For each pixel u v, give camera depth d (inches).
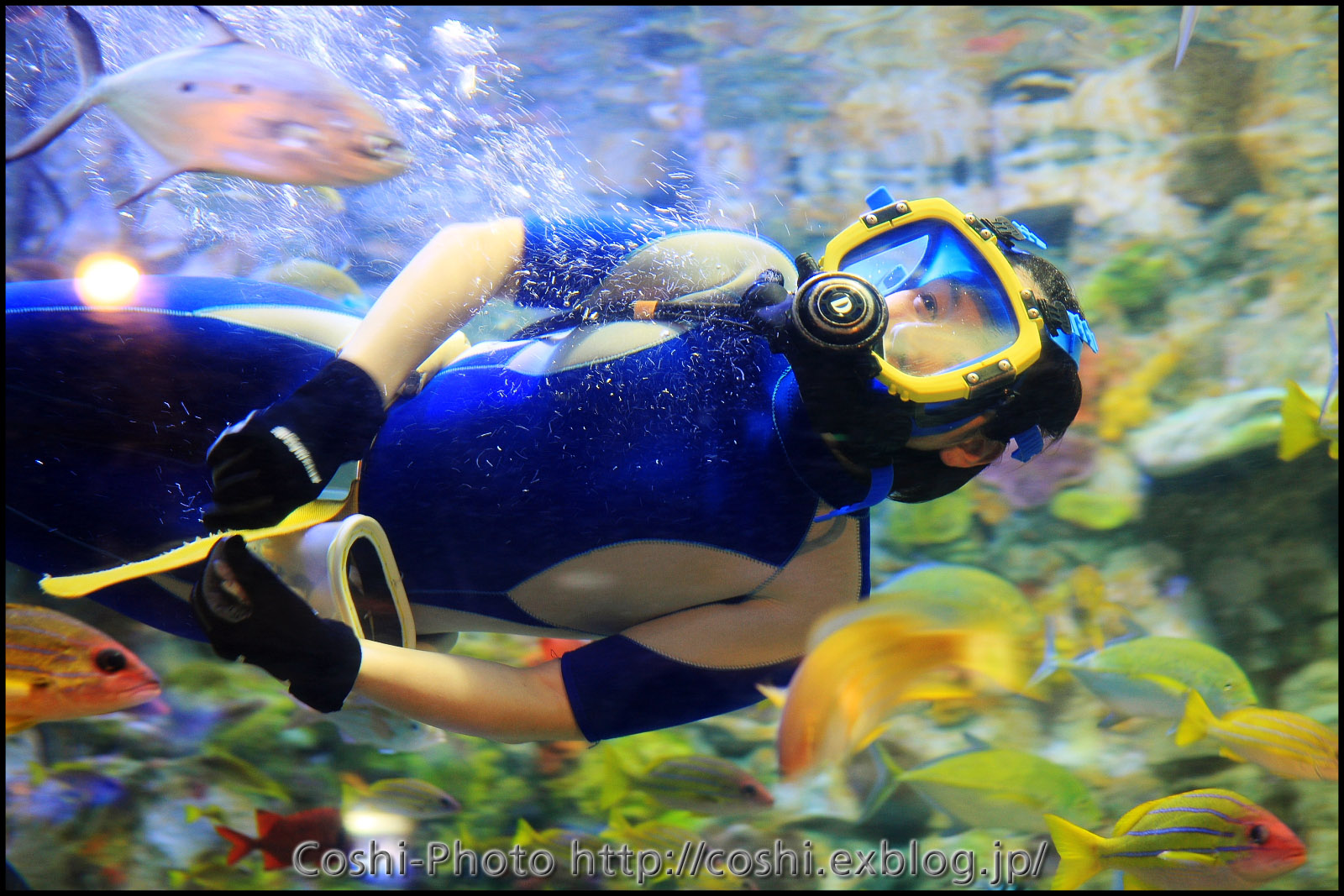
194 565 50.8
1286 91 174.9
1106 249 164.1
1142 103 180.2
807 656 40.3
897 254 51.9
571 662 49.6
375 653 46.2
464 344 56.6
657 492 48.1
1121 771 101.8
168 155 64.0
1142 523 125.5
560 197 79.4
